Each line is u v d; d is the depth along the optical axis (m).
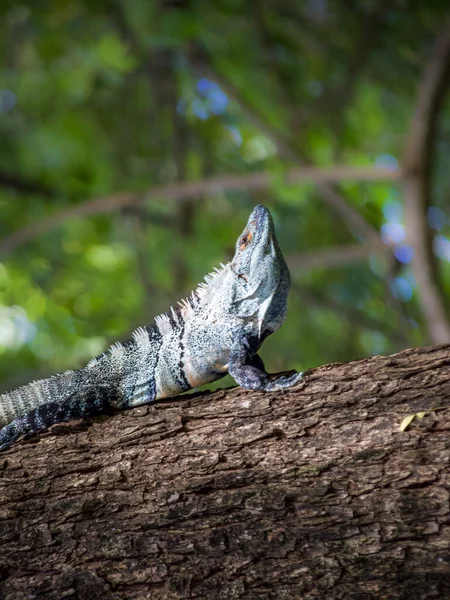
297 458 5.55
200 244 15.20
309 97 16.02
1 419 6.99
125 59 14.43
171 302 13.80
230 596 5.21
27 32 15.24
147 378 7.00
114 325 14.70
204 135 16.06
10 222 15.90
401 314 14.60
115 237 16.53
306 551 5.23
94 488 5.80
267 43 14.61
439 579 4.96
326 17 15.20
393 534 5.13
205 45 14.65
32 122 16.05
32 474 5.97
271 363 15.44
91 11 14.68
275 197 14.85
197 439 5.85
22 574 5.59
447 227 16.89
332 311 15.85
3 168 16.11
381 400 5.61
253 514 5.43
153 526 5.55
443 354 5.69
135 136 16.25
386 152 16.73
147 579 5.38
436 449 5.30
